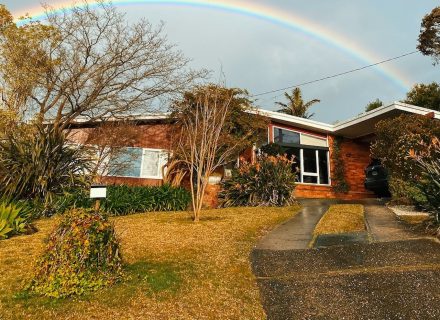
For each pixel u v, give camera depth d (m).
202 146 10.14
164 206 13.27
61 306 4.13
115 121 17.20
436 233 6.97
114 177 17.36
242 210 12.23
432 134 10.84
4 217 7.68
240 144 15.05
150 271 5.34
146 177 17.89
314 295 4.84
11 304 4.12
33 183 10.01
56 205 9.90
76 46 15.16
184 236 7.79
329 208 11.84
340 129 18.92
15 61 13.13
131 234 7.89
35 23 13.65
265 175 14.12
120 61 15.92
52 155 10.54
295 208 12.55
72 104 15.69
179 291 4.79
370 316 4.24
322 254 6.42
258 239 7.89
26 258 5.81
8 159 10.06
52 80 14.79
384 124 12.36
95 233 4.70
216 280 5.30
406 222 8.52
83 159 11.66
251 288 5.15
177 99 16.30
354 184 19.92
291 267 5.89
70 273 4.43
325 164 19.81
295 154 19.38
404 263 5.62
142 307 4.27
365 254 6.20
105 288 4.60
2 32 12.96
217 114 10.81
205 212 11.84
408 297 4.56
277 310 4.53
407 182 10.95
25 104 13.95
